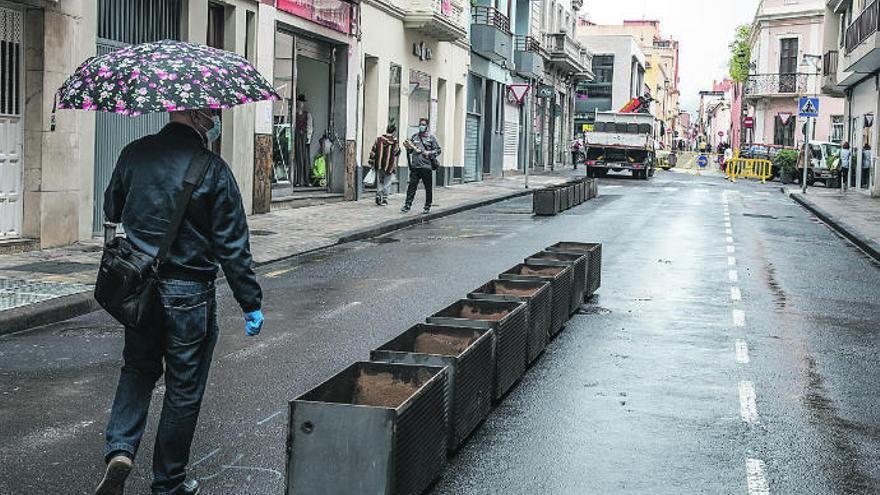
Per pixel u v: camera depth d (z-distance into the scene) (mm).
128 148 4652
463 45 34688
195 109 4574
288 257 14656
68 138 13664
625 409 6789
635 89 86938
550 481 5324
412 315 10117
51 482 5141
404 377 5270
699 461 5719
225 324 9500
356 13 24500
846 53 35250
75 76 4574
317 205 22875
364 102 26719
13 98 12961
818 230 21734
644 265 14500
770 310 10992
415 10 28406
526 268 9703
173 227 4488
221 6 18625
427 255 15234
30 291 10125
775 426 6473
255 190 19734
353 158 24938
